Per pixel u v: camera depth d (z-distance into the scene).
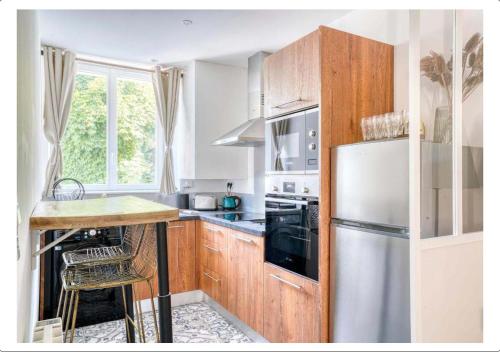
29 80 1.43
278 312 2.38
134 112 4.03
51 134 3.36
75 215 1.17
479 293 1.72
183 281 3.51
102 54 3.58
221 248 3.16
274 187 2.49
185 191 4.15
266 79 2.62
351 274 1.88
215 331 2.91
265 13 2.64
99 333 2.85
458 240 1.64
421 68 1.54
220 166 3.96
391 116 1.91
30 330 1.44
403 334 1.58
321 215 2.04
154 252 1.58
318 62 2.07
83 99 3.73
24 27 1.17
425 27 1.59
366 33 2.54
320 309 2.01
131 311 2.11
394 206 1.65
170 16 2.69
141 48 3.41
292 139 2.32
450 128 1.66
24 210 1.09
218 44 3.30
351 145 1.91
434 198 1.56
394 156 1.65
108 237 3.04
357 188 1.86
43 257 2.81
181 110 4.13
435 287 1.53
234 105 4.09
